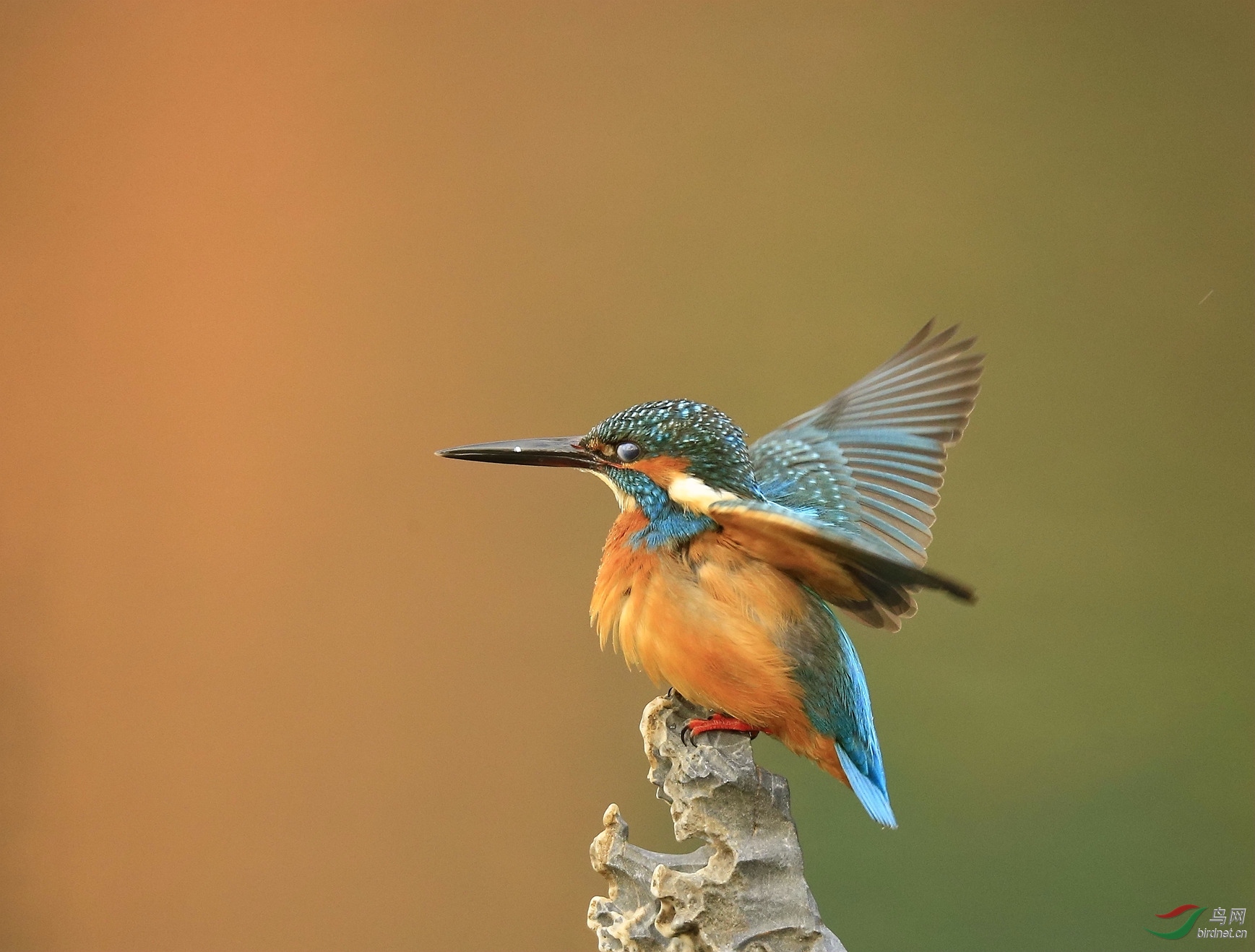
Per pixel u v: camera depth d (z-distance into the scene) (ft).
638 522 12.72
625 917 12.59
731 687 12.66
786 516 12.57
